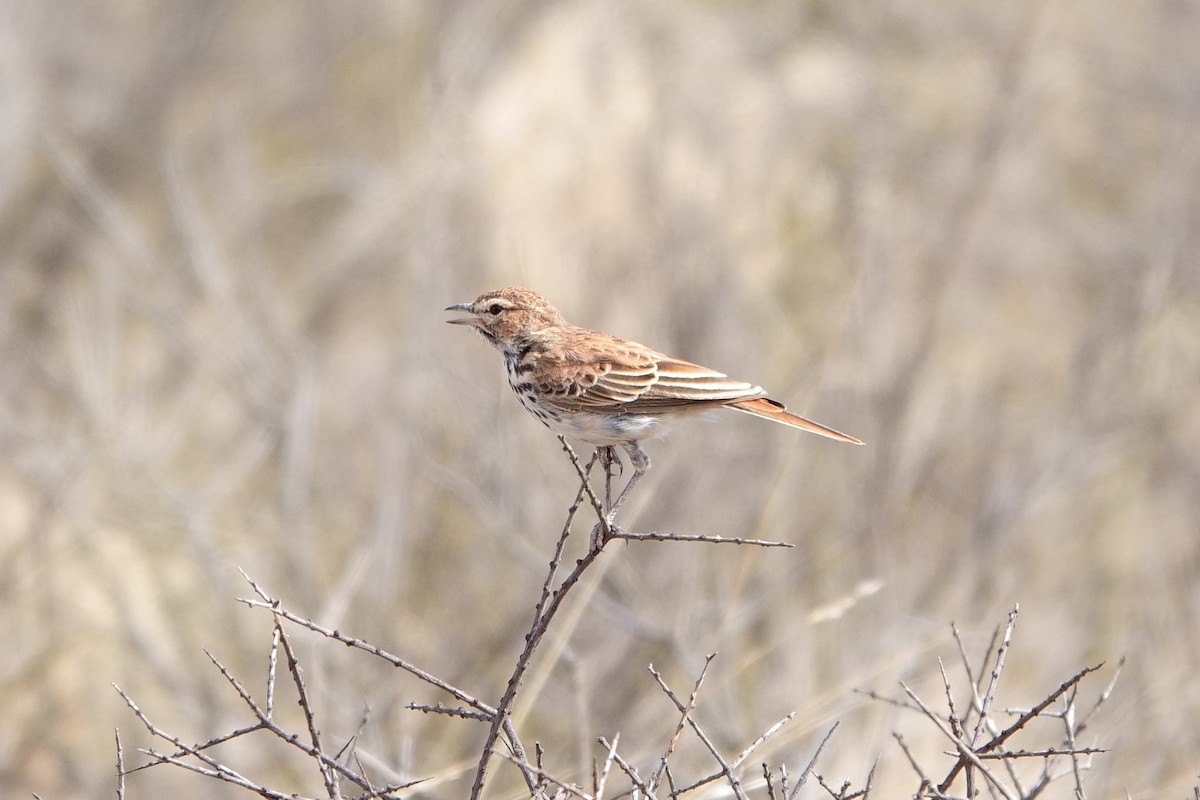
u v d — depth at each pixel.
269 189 19.58
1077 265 19.34
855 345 15.29
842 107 19.53
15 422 15.47
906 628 12.91
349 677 12.47
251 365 15.82
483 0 19.39
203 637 13.88
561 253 16.23
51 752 13.53
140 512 14.66
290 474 14.30
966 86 20.66
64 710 13.83
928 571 14.19
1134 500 15.77
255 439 15.56
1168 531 15.35
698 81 18.61
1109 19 22.20
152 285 17.36
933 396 15.84
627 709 12.16
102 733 13.77
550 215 16.62
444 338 15.16
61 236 18.80
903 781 10.73
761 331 16.08
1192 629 13.70
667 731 11.27
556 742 11.93
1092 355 16.89
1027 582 14.54
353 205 19.30
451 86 17.25
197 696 13.27
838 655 12.59
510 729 6.86
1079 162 21.34
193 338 15.94
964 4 21.48
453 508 14.06
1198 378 17.11
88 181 18.64
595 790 7.05
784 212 18.11
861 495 13.95
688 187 16.86
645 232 15.92
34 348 17.28
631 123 17.61
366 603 13.11
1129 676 12.84
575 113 17.81
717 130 17.75
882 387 15.00
